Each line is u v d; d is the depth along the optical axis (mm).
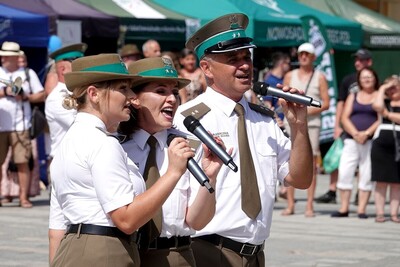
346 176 21688
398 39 36500
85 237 7578
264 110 9453
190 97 22188
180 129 8938
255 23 30094
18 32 25125
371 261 16078
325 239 18516
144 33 29188
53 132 17344
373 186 23688
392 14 49188
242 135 9102
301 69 21344
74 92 7781
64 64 17203
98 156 7496
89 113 7758
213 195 8305
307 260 16078
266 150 9266
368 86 21109
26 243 17531
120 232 7629
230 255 9008
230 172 9000
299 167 9148
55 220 8273
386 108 20391
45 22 25500
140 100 8414
